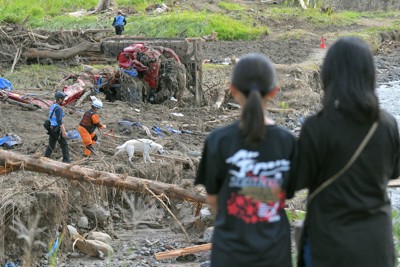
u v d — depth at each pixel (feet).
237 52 149.48
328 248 19.26
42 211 44.34
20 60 108.68
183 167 58.44
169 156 57.82
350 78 19.30
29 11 188.85
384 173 19.56
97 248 44.78
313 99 102.37
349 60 19.40
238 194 18.99
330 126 19.30
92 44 110.32
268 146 18.99
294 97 102.22
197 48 90.07
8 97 73.97
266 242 18.80
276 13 214.07
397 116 99.19
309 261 20.34
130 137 65.00
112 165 53.57
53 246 43.34
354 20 212.02
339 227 19.20
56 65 109.09
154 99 85.56
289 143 19.19
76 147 58.59
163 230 50.42
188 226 50.26
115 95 84.64
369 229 19.19
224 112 88.12
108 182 45.03
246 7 226.79
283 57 140.97
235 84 19.40
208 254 43.70
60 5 202.49
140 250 46.01
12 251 42.83
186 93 93.97
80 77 84.58
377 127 19.31
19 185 45.98
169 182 55.52
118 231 49.85
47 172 44.52
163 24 178.91
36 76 98.68
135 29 177.78
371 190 19.34
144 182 45.60
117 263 43.75
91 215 49.14
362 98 19.04
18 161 44.14
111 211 51.42
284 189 19.30
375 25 201.67
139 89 83.30
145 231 50.08
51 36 115.85
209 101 93.04
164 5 204.44
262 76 19.15
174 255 43.55
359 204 19.16
